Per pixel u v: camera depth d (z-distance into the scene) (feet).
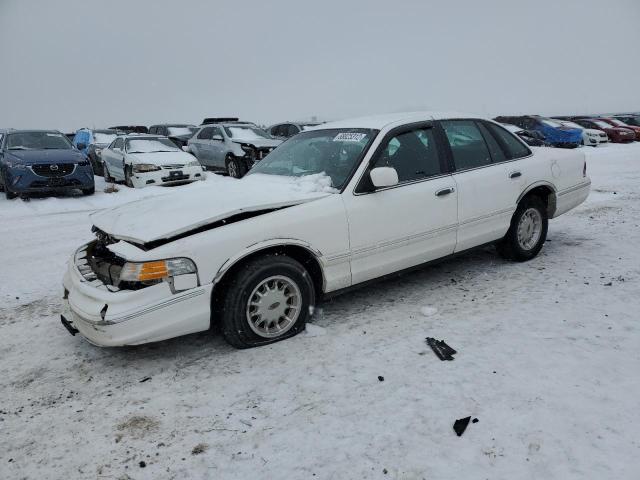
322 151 13.96
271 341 11.58
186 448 8.20
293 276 11.54
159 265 10.09
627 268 15.30
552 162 16.75
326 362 10.62
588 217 23.04
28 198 37.32
